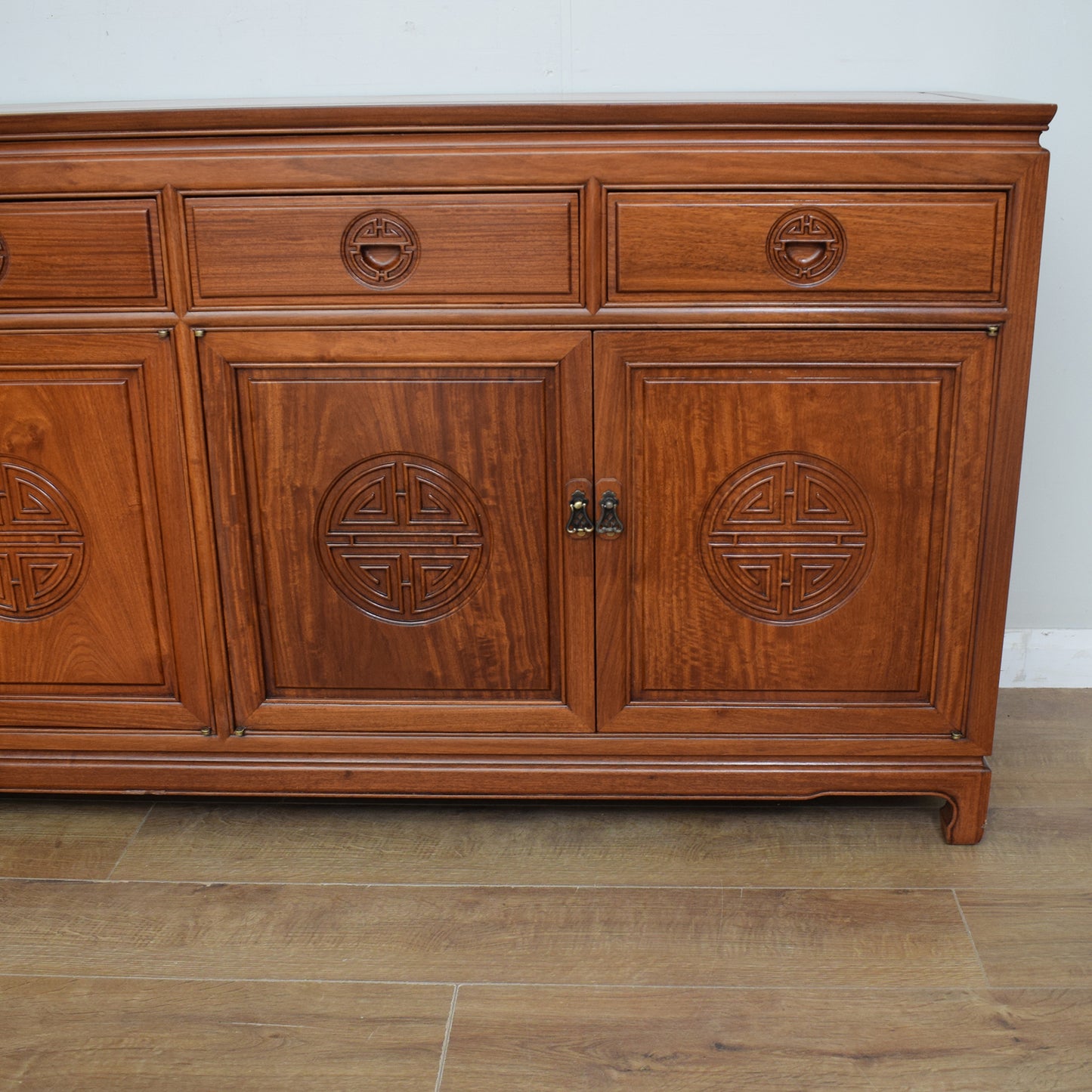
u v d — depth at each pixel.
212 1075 1.38
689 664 1.75
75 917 1.67
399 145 1.54
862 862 1.79
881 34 2.09
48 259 1.60
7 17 2.11
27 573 1.75
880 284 1.57
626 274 1.58
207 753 1.83
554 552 1.71
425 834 1.88
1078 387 2.21
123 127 1.54
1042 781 2.00
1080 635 2.35
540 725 1.78
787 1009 1.48
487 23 2.10
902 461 1.64
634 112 1.51
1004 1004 1.49
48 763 1.84
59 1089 1.36
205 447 1.67
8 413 1.67
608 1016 1.48
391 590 1.74
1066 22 2.05
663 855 1.81
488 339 1.61
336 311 1.61
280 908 1.69
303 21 2.11
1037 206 1.53
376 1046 1.43
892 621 1.72
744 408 1.63
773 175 1.53
